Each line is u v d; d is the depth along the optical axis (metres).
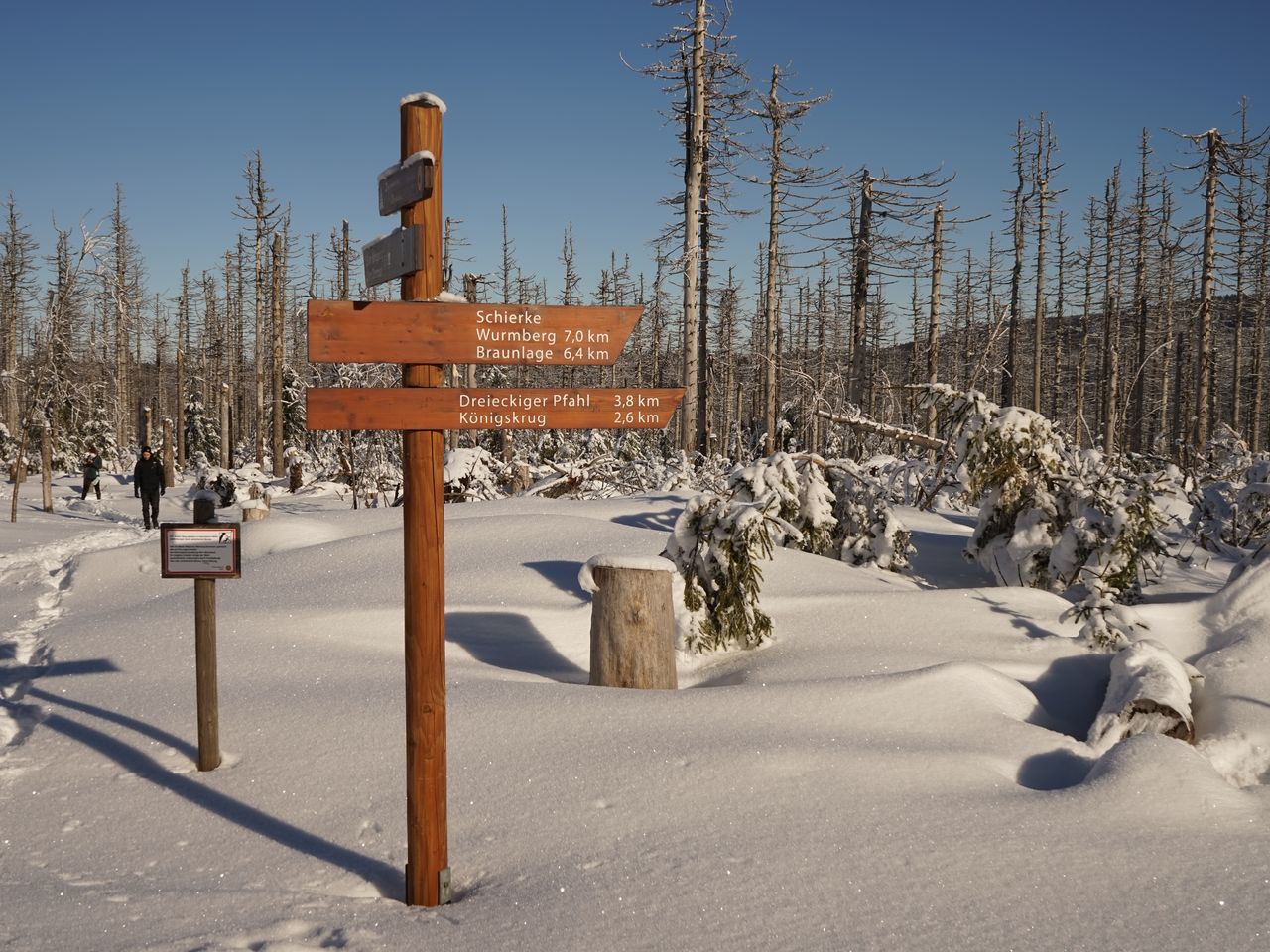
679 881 3.56
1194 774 4.35
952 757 4.80
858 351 24.64
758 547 8.94
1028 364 49.28
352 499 24.47
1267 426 47.75
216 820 4.42
